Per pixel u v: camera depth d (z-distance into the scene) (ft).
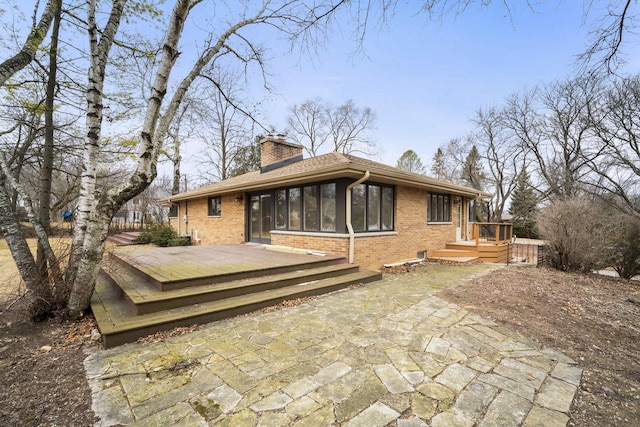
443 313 15.06
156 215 86.99
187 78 14.88
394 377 9.04
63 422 6.94
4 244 38.78
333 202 25.80
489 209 86.07
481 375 9.20
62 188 57.77
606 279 26.37
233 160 77.51
